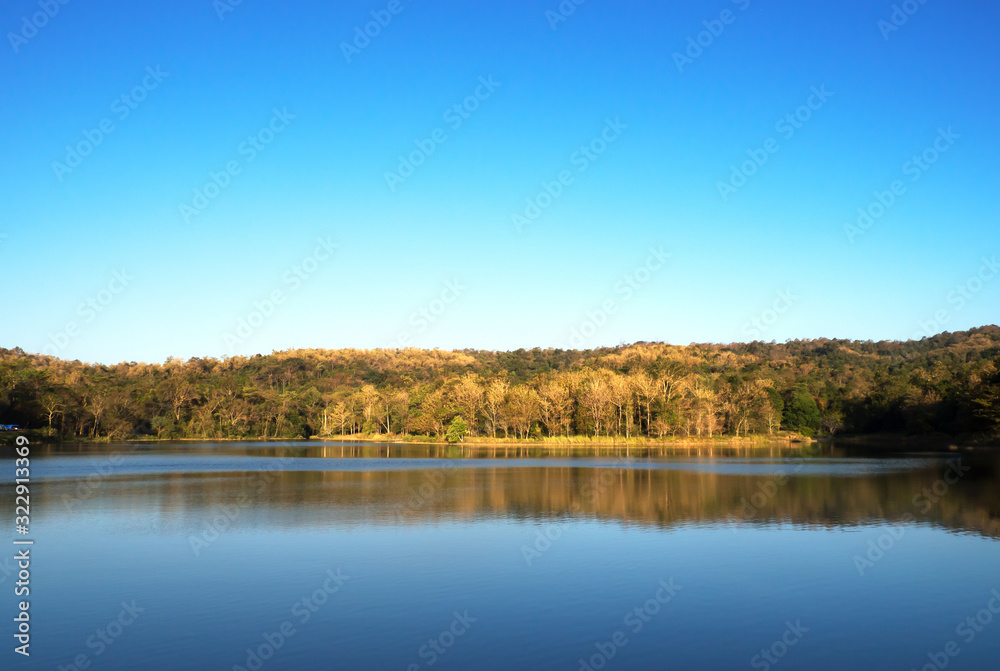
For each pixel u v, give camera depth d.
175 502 56.25
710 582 30.97
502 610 27.08
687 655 22.75
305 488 67.06
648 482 72.62
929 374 182.25
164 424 181.75
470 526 44.53
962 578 31.83
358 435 191.88
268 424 198.88
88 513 50.25
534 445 159.38
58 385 163.88
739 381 179.88
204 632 24.69
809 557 35.72
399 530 43.16
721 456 119.88
